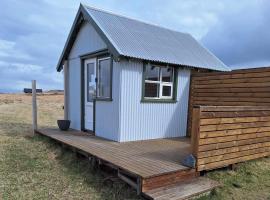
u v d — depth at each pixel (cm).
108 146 563
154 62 652
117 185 411
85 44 754
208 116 419
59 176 464
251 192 410
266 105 581
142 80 648
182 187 377
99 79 709
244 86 627
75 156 567
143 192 353
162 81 703
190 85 766
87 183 433
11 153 593
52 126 1016
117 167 412
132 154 488
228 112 456
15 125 996
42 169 501
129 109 631
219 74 686
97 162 485
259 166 526
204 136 418
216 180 441
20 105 1967
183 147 571
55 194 389
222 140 452
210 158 433
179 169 394
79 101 809
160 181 372
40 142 702
